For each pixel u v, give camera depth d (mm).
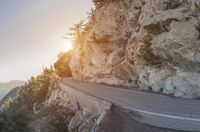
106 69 39094
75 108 28750
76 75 56875
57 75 76500
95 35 41812
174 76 23094
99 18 41562
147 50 26984
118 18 37125
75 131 21750
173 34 22797
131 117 15945
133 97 22859
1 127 16922
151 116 15617
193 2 21938
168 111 16438
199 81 20984
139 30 29578
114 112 17312
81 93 27312
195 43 21406
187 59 21703
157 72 25500
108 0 41000
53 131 24547
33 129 19750
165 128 13586
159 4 25094
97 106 21578
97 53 42125
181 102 19406
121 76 34750
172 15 23375
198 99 20438
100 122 16469
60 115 27266
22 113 18734
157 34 25750
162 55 24594
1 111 18219
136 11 31953
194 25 21719
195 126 13352
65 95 37594
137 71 30172
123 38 35781
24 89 84750
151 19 25625
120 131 14625
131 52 31297
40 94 63281
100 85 37906
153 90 25844
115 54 36812
